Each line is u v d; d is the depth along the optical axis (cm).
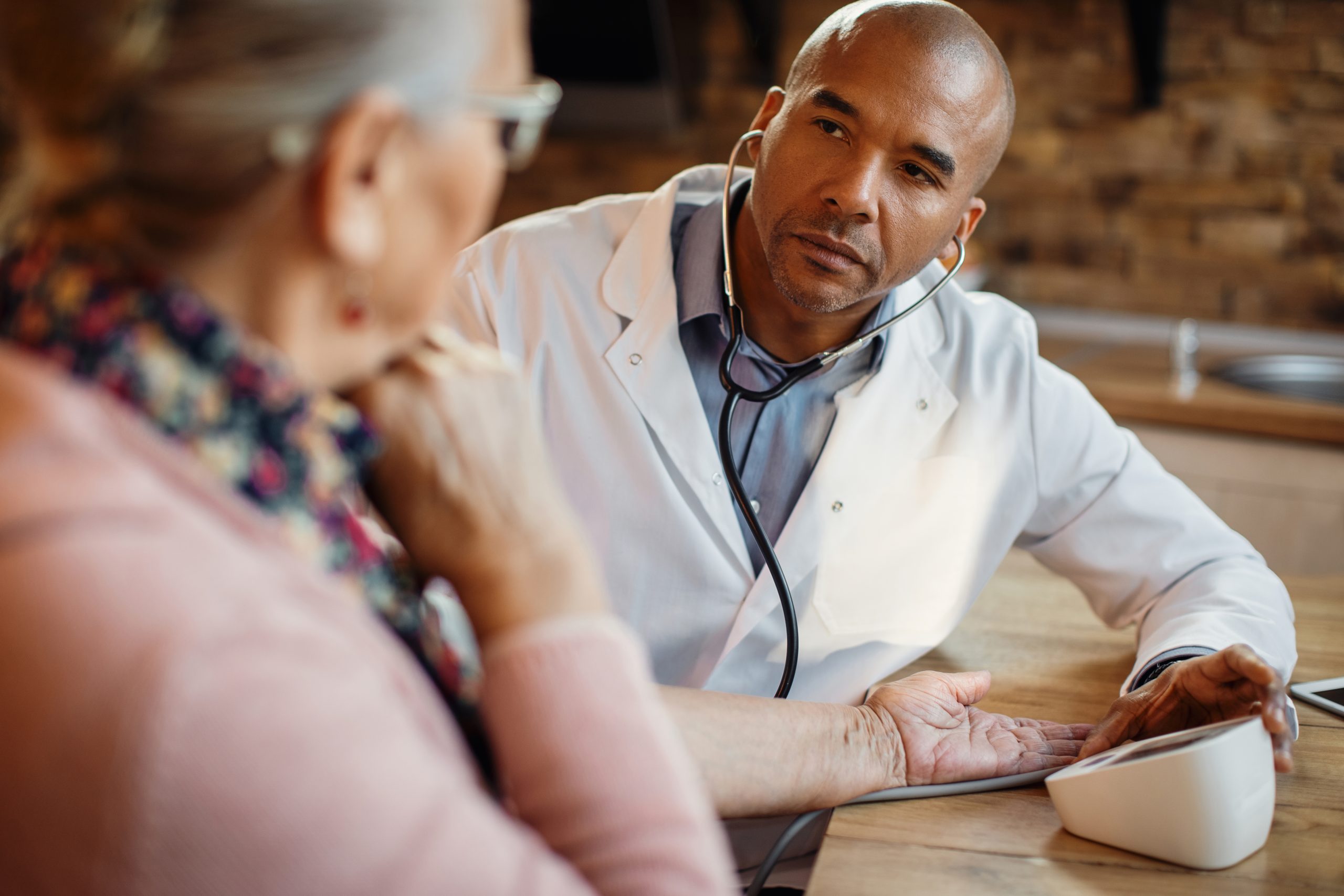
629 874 50
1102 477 129
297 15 42
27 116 43
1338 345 257
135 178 43
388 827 41
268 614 41
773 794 81
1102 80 261
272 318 46
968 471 125
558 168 289
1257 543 215
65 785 37
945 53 103
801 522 117
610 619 55
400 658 48
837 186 103
